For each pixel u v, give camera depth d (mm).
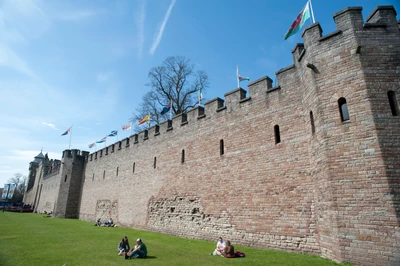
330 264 9812
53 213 41688
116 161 30438
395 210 9148
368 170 9898
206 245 15188
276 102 15062
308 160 12969
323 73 11828
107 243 15859
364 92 10531
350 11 11562
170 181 21344
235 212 15703
